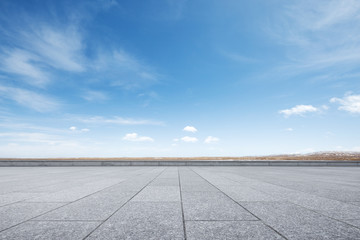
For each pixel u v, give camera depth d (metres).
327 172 14.03
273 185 7.49
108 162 21.36
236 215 3.73
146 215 3.73
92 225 3.19
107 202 4.75
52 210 4.04
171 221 3.40
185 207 4.30
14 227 3.08
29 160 21.23
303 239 2.66
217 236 2.76
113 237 2.71
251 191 6.21
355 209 4.14
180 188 6.78
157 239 2.66
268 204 4.57
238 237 2.72
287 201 4.86
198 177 10.30
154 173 12.72
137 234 2.83
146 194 5.73
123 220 3.44
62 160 21.30
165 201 4.86
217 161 21.50
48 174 12.26
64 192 6.03
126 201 4.86
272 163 21.77
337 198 5.20
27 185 7.49
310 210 4.06
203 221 3.40
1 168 18.62
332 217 3.60
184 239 2.66
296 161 21.95
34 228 3.04
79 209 4.12
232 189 6.58
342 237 2.72
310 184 7.78
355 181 8.78
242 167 19.73
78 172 13.72
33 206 4.36
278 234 2.83
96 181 8.66
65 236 2.74
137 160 21.39
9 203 4.63
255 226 3.15
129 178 9.84
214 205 4.48
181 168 17.98
